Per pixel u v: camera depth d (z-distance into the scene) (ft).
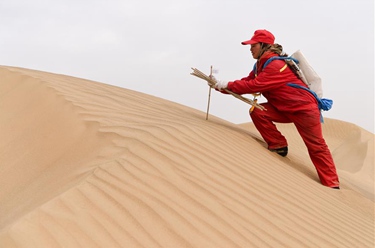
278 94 19.92
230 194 13.58
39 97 22.20
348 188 23.86
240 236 11.52
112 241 10.05
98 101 21.59
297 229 13.15
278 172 17.97
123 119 18.49
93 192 11.66
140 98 27.12
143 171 13.19
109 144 15.55
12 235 9.70
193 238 10.80
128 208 11.25
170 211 11.55
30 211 11.05
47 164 16.70
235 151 17.78
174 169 13.76
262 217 12.98
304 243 12.37
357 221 16.35
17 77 25.45
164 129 16.75
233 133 20.98
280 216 13.56
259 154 19.29
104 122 17.63
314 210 15.37
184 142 16.15
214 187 13.60
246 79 21.31
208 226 11.49
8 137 20.03
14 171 17.21
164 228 10.87
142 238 10.36
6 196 15.33
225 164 15.71
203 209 12.18
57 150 17.29
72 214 10.65
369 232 15.51
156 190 12.36
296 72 19.97
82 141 16.88
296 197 15.84
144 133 15.99
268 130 20.70
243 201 13.50
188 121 20.27
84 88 24.89
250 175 15.83
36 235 9.79
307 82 20.20
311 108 19.71
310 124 19.83
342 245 13.21
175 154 14.82
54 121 19.40
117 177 12.57
